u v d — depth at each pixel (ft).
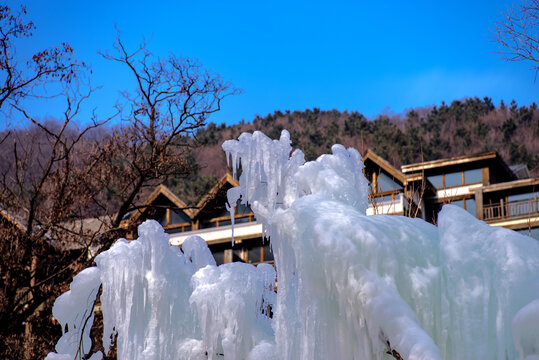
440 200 89.76
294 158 24.91
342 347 17.40
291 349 21.04
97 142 53.11
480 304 16.38
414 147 166.30
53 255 55.36
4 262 52.26
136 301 25.22
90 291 27.09
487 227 17.12
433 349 15.19
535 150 181.88
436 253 17.51
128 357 24.97
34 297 53.01
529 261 16.10
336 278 17.04
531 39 30.60
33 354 53.11
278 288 20.84
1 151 57.93
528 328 14.62
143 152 53.52
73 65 51.49
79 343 26.89
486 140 192.44
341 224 17.54
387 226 17.71
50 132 51.85
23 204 55.52
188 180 122.83
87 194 52.95
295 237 18.86
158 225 25.79
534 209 83.97
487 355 16.07
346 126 200.03
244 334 23.81
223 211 87.66
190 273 25.68
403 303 16.34
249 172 25.32
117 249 25.53
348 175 22.77
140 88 51.21
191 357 24.48
